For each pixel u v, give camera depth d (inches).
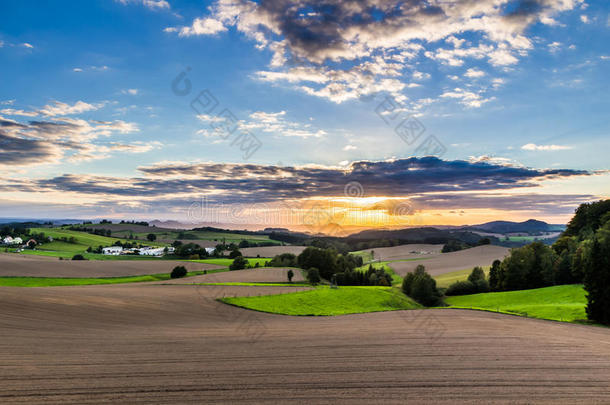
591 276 1311.5
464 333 1040.8
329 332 1058.1
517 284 2490.2
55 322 1015.6
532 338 962.7
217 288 2162.9
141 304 1457.9
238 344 855.7
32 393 497.0
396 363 698.2
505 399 517.7
